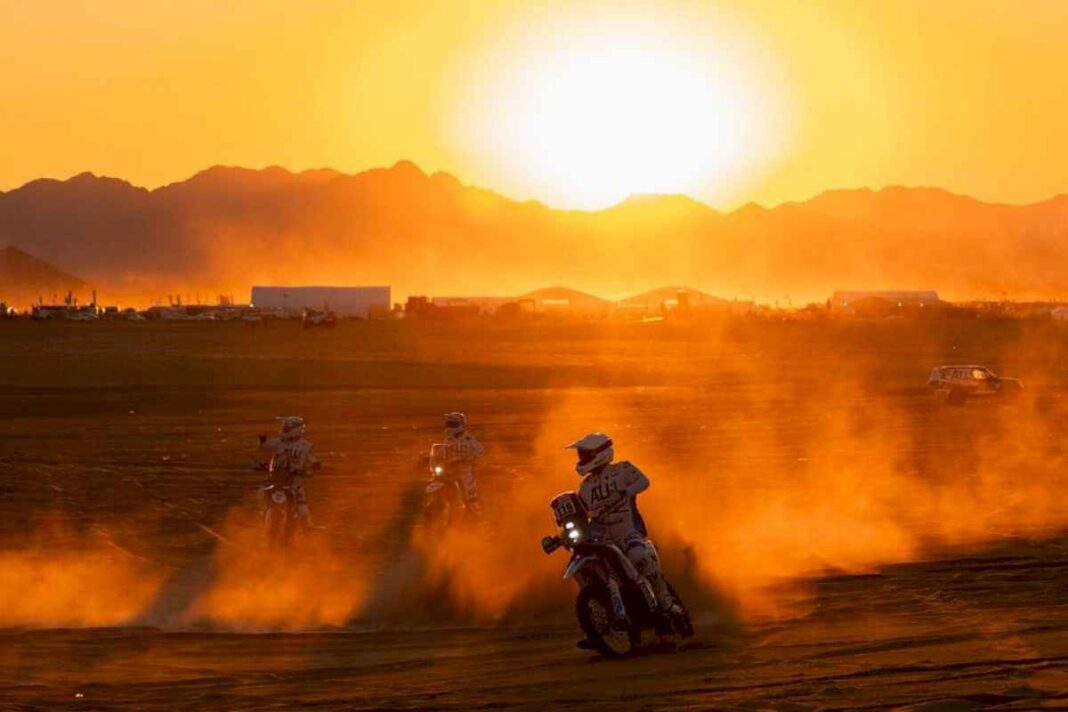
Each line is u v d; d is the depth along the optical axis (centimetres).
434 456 2972
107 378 10381
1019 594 2145
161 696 1620
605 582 1816
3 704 1568
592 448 1850
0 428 6216
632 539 1836
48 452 5050
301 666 1808
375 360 12825
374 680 1698
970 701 1402
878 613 2028
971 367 8062
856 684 1523
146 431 6059
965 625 1881
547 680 1653
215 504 3612
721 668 1667
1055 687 1450
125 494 3803
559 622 2089
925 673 1564
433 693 1602
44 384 9731
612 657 1789
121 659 1862
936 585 2262
